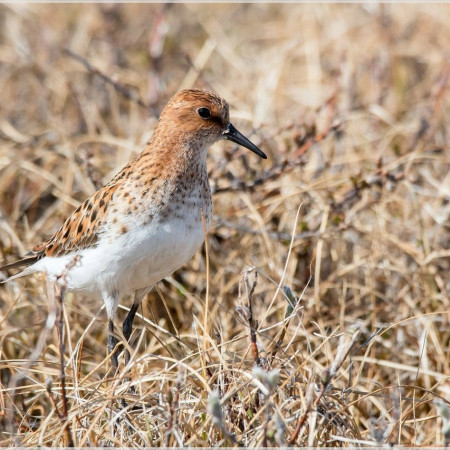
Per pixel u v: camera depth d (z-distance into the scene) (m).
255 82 16.42
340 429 8.57
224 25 18.88
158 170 9.45
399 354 11.35
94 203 9.69
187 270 12.44
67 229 10.01
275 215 13.22
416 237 12.91
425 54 17.34
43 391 9.43
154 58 15.50
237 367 8.91
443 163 14.30
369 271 12.25
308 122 14.05
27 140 14.68
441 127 15.36
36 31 18.20
